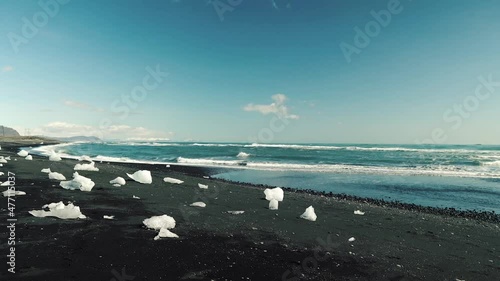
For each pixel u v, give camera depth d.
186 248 4.97
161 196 9.38
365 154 44.41
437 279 4.63
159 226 5.85
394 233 7.15
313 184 16.80
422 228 7.84
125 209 7.23
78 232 5.20
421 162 30.66
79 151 45.38
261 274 4.26
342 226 7.45
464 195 13.93
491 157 37.72
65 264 3.90
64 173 12.47
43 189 8.62
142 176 11.84
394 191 14.81
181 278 3.88
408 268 4.99
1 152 27.12
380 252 5.68
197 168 23.09
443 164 28.55
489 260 5.63
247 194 11.38
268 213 8.29
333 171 22.81
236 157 37.22
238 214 7.88
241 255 4.91
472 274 4.92
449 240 6.86
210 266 4.35
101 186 10.09
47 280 3.42
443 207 11.53
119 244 4.84
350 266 4.89
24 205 6.64
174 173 17.62
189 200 9.20
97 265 3.99
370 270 4.79
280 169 23.67
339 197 12.70
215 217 7.32
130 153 43.88
